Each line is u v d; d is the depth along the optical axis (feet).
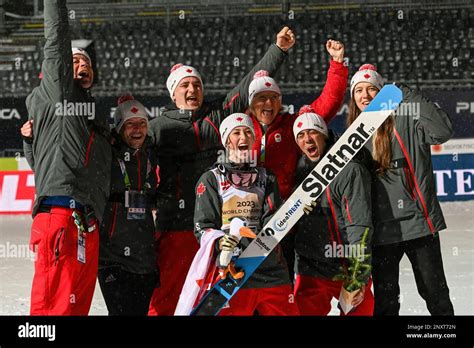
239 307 20.47
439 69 70.54
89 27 75.41
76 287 20.70
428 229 22.57
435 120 22.44
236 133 21.16
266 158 24.06
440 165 54.80
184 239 23.68
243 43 73.82
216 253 20.58
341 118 58.39
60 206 20.62
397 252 23.03
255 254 20.45
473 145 54.70
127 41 74.49
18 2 74.79
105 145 21.88
